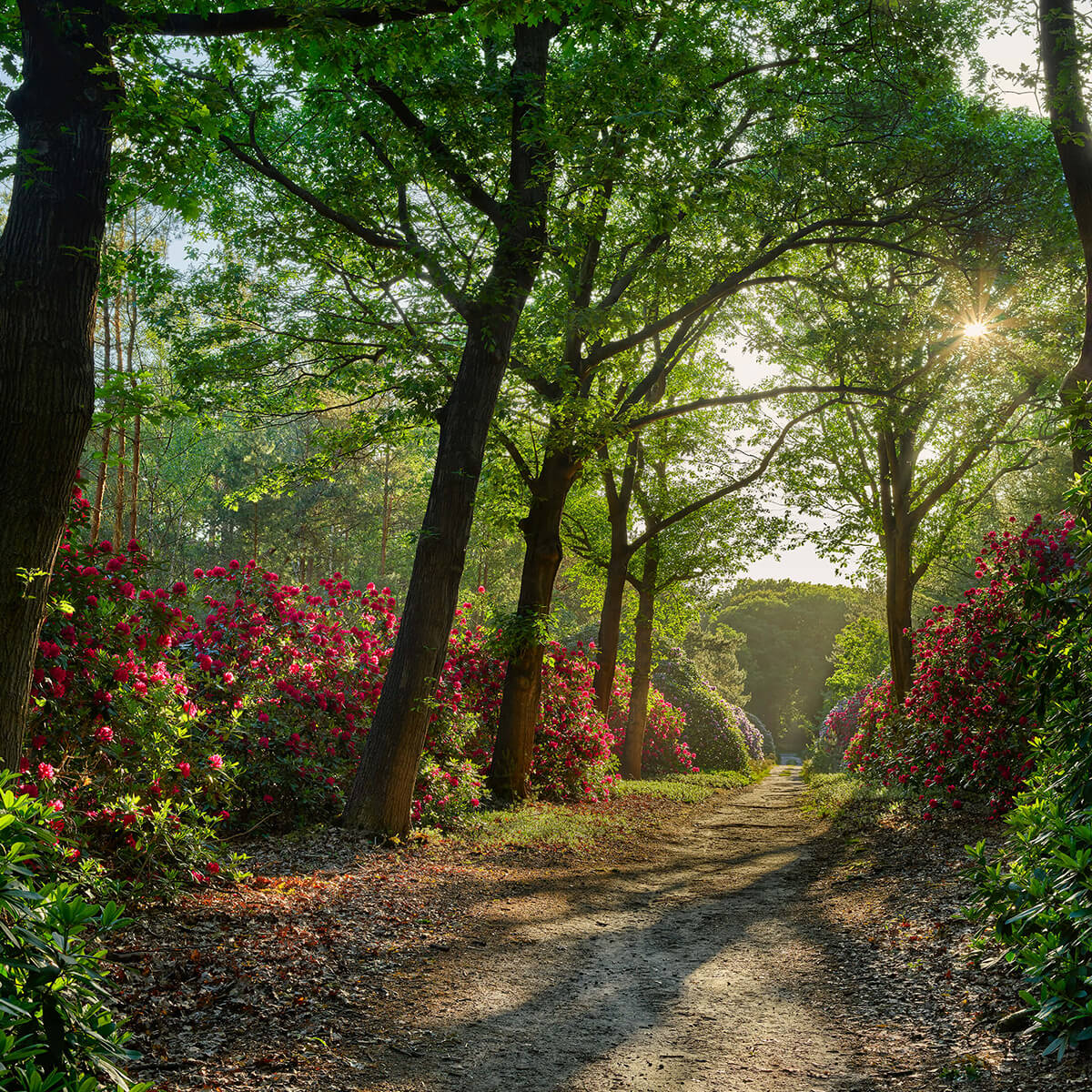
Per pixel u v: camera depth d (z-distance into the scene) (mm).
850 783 17656
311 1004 4531
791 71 10391
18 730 4383
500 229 8820
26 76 4641
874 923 6520
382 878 7305
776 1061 4133
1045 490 23922
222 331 10938
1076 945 4027
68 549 6754
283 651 10047
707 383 19781
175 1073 3617
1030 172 11242
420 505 37969
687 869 9609
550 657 15461
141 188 5816
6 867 2424
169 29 5234
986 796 11039
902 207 12266
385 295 10789
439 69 9070
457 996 4945
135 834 6090
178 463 35094
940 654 12727
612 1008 4898
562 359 12344
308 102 9289
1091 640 5391
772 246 12273
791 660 74000
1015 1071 3684
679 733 27406
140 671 6793
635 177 8023
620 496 19125
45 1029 2295
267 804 8992
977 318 13359
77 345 4465
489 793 11859
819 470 18078
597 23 6000
